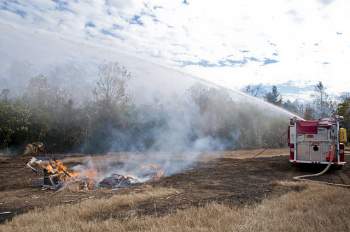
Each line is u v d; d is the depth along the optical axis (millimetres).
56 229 6039
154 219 6516
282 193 9172
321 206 7105
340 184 10773
